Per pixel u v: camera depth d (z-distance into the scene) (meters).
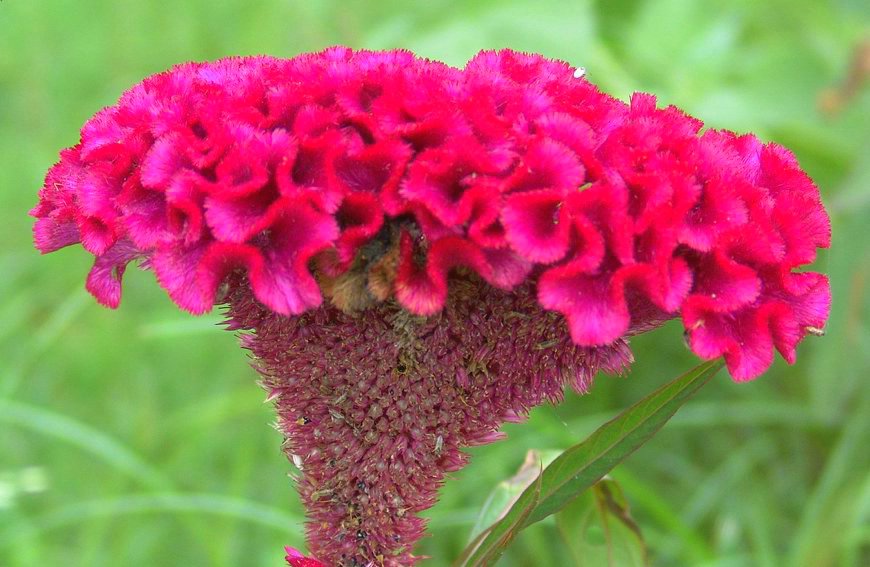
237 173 0.20
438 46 0.43
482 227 0.20
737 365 0.20
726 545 0.40
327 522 0.24
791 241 0.21
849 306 0.40
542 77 0.22
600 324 0.20
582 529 0.28
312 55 0.22
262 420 0.41
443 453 0.23
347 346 0.22
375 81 0.21
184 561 0.38
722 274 0.20
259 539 0.39
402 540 0.24
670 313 0.22
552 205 0.20
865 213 0.40
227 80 0.22
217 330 0.37
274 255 0.20
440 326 0.22
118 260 0.22
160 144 0.20
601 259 0.20
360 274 0.21
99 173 0.21
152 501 0.34
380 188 0.20
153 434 0.40
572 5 0.43
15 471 0.38
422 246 0.20
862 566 0.42
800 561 0.38
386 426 0.23
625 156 0.20
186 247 0.20
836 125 0.43
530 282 0.21
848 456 0.38
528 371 0.22
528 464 0.28
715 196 0.20
